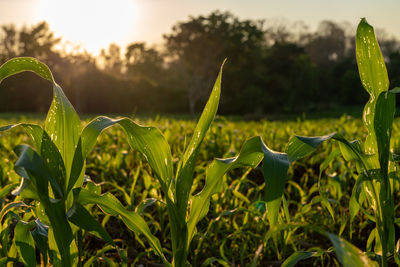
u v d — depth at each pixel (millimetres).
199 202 1375
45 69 1283
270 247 2268
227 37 46688
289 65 52844
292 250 2312
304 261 2209
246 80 50406
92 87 50875
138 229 1419
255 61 50469
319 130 6102
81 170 1262
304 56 55406
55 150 1213
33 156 1039
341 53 78750
